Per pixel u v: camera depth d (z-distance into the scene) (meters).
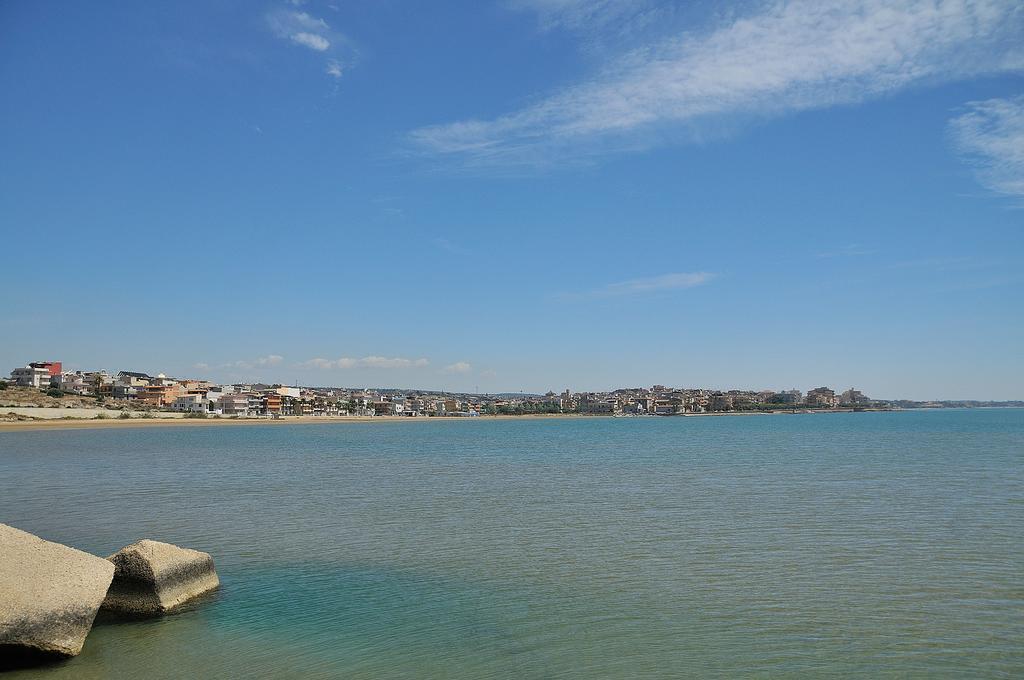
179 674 15.58
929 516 34.22
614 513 36.69
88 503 41.53
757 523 32.94
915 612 19.33
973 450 84.19
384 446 112.56
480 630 18.41
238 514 37.19
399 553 27.39
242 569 24.88
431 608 20.22
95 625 18.67
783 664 15.95
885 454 78.25
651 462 72.12
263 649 17.06
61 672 15.62
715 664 16.02
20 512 37.81
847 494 42.66
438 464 73.12
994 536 29.19
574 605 20.45
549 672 15.70
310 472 63.16
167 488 49.53
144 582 19.61
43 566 17.27
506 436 159.12
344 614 19.72
